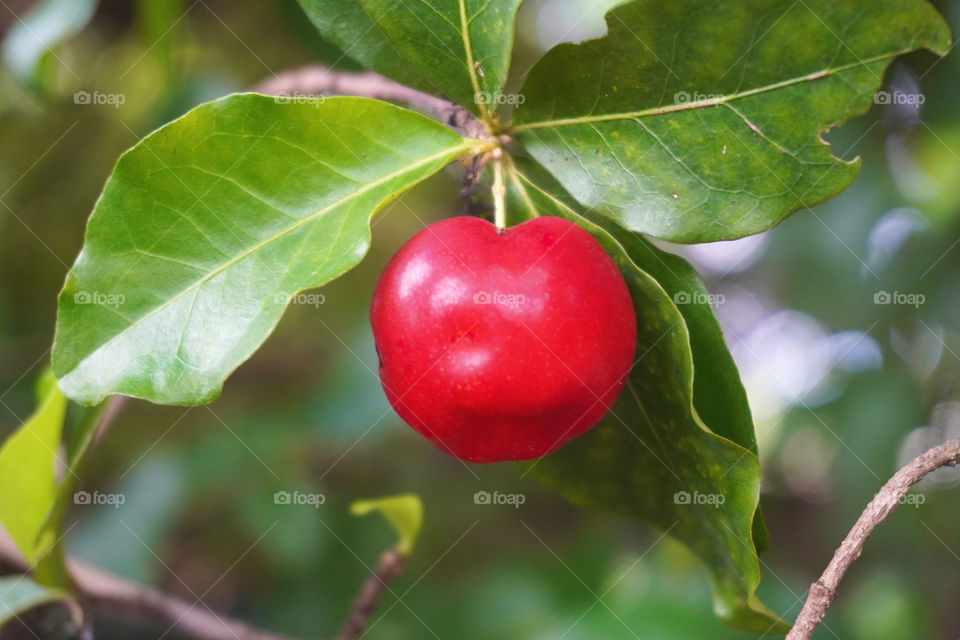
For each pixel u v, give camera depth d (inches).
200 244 9.3
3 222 16.9
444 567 16.6
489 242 9.4
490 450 9.6
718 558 9.8
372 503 10.7
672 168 9.4
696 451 9.5
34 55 12.5
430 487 17.1
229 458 14.7
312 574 15.2
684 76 9.3
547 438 9.5
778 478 17.4
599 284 9.4
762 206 9.3
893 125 12.8
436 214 17.8
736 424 9.5
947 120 12.2
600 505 10.1
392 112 9.4
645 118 9.4
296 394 16.8
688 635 12.1
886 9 9.0
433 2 9.4
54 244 17.1
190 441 15.3
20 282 17.0
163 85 13.8
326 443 16.0
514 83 16.1
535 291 9.3
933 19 9.0
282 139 9.3
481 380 9.3
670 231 9.4
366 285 17.4
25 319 16.8
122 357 9.2
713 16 9.1
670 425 9.6
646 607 12.5
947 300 13.4
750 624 9.7
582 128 9.4
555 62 9.3
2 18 14.5
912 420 13.6
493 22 9.4
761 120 9.2
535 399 9.3
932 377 14.0
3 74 17.0
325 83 10.9
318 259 9.3
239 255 9.3
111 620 14.2
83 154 17.0
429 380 9.4
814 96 9.2
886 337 13.9
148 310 9.2
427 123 9.4
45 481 10.5
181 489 14.3
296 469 14.7
